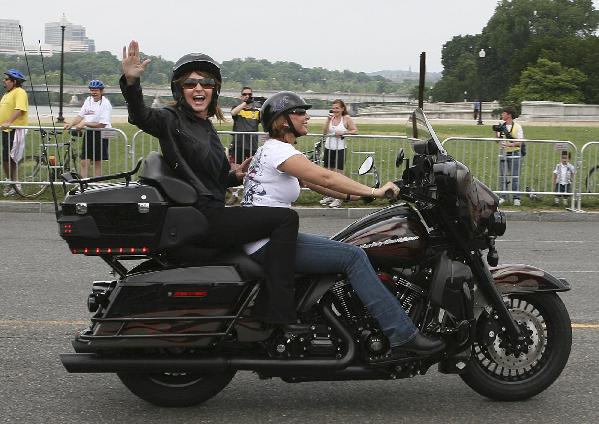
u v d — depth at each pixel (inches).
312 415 207.9
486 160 605.3
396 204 214.8
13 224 503.8
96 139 573.3
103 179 195.6
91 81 568.4
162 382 208.4
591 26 4965.6
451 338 204.4
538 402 220.2
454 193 201.9
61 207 191.2
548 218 582.9
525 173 606.5
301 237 199.6
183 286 193.3
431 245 207.6
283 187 203.6
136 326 193.3
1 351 254.8
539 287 213.9
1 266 379.9
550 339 219.1
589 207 611.2
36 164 570.9
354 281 197.2
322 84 4714.6
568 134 1342.3
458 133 1334.9
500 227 207.8
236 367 196.9
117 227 190.7
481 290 209.9
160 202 190.7
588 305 332.2
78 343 195.3
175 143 197.3
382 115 2699.3
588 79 2834.6
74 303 315.0
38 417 204.1
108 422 201.6
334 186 200.1
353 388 228.7
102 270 374.9
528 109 2123.5
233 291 194.9
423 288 206.8
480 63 5019.7
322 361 197.2
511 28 4923.7
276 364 196.5
